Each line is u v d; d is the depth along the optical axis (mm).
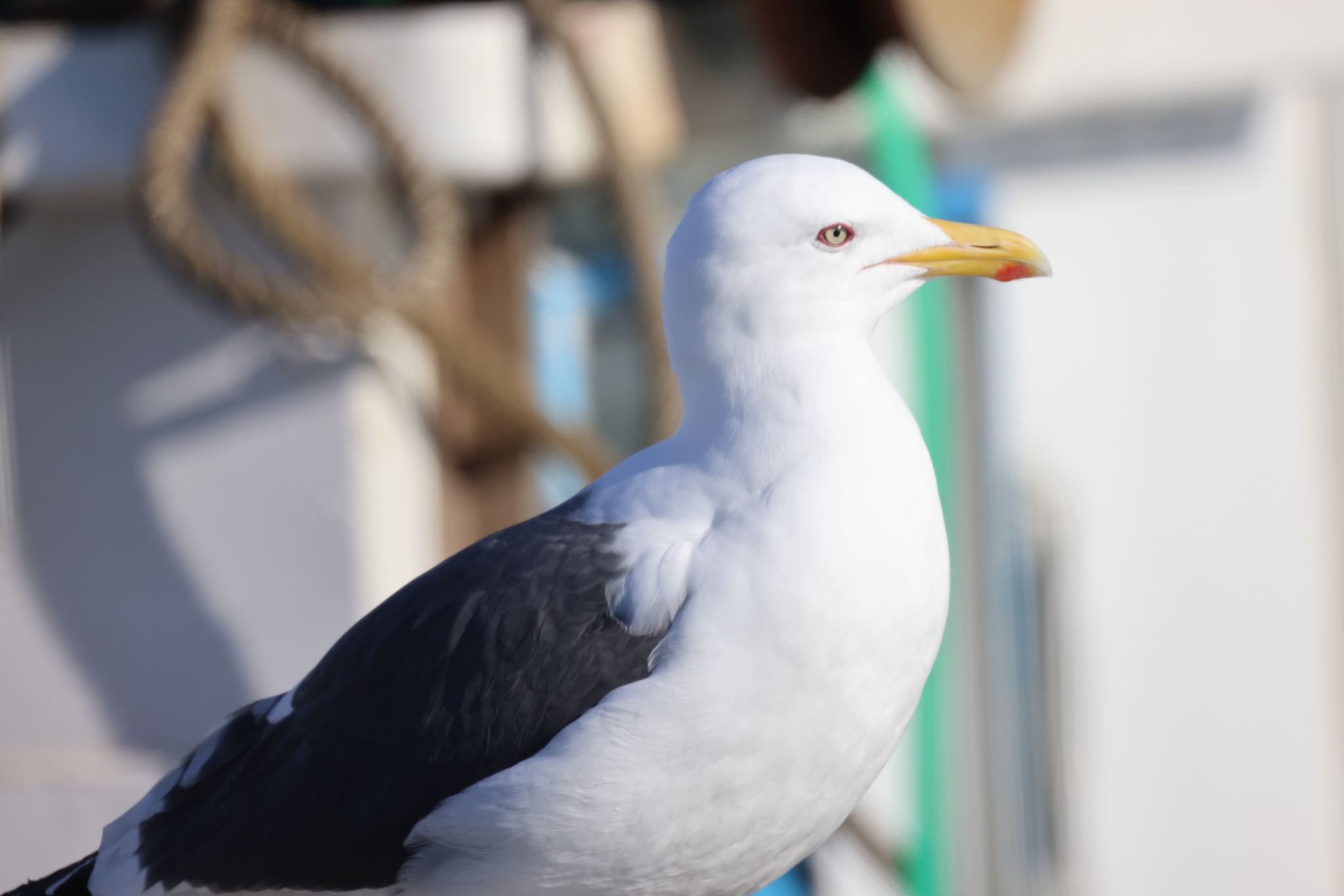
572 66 2639
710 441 2193
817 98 2732
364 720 2176
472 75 2639
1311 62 2854
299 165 2629
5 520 2658
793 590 2148
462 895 2184
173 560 2650
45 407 2654
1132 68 2859
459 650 2166
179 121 2547
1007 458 2848
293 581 2641
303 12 2652
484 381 2600
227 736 2223
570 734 2145
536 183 2699
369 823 2172
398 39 2637
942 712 2740
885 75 2824
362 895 2197
